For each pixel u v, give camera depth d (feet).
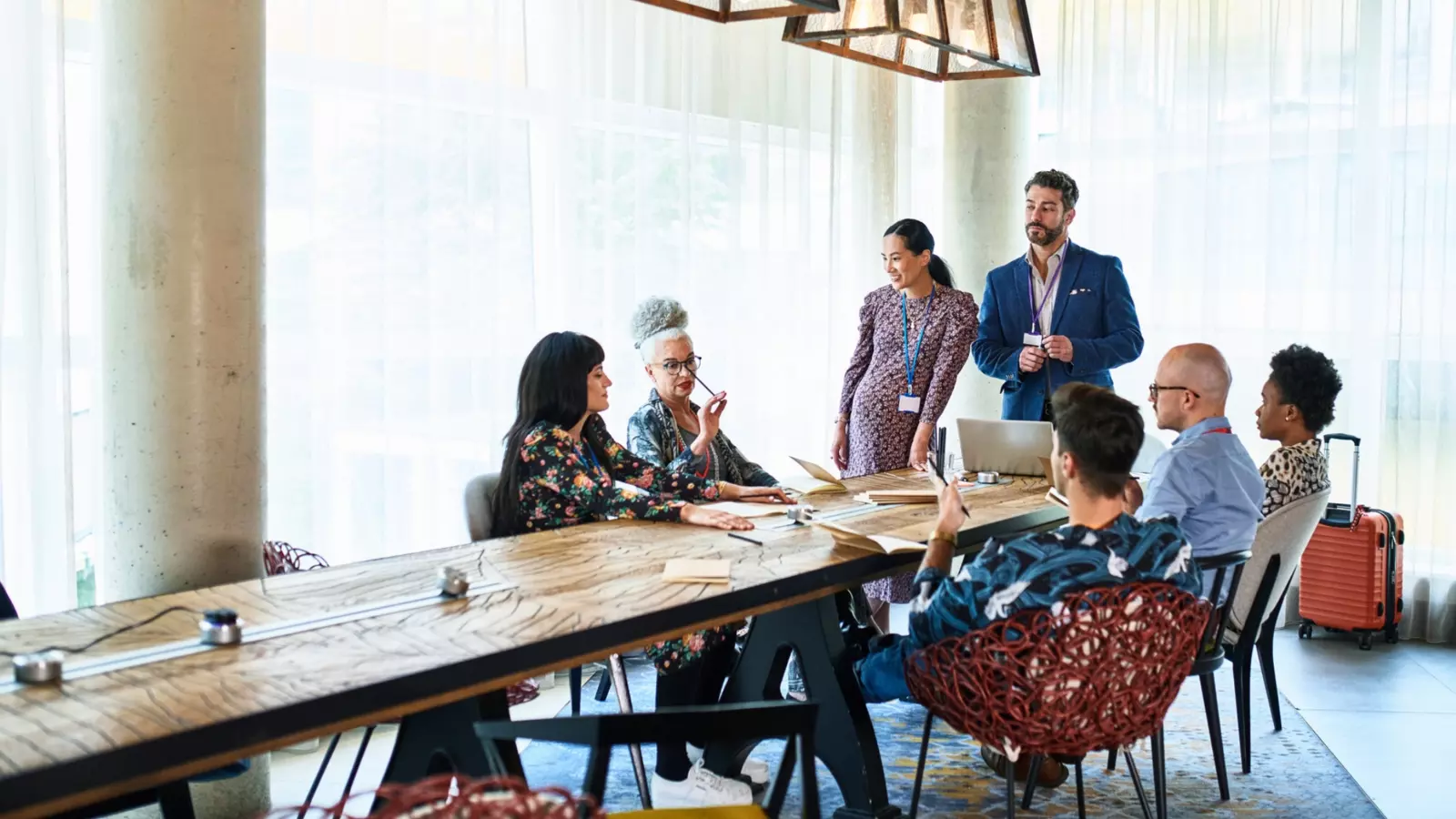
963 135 20.62
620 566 9.46
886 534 10.85
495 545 10.29
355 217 13.74
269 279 13.10
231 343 10.73
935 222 22.40
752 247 18.97
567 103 15.99
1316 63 18.56
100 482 11.74
